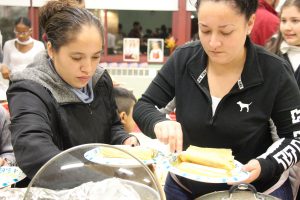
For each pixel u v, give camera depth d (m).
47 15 1.04
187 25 4.40
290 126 1.05
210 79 1.10
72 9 1.01
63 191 0.74
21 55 3.74
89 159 0.80
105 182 0.77
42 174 0.73
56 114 1.06
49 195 0.72
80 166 0.78
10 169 1.03
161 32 4.41
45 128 0.94
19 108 0.97
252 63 1.05
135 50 4.36
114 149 0.83
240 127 1.07
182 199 1.16
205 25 0.94
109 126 1.24
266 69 1.06
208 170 0.97
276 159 0.97
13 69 3.75
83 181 0.76
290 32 1.82
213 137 1.11
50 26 1.01
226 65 1.06
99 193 0.74
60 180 0.75
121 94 1.82
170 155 1.04
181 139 1.04
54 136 1.05
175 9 4.37
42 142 0.89
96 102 1.17
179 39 4.43
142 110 1.18
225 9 0.90
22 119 0.95
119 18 4.36
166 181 1.20
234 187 0.85
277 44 1.90
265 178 0.99
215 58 0.99
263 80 1.05
